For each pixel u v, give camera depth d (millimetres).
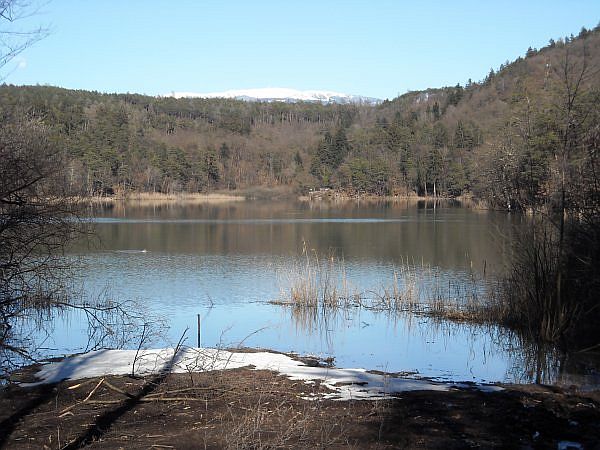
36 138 14031
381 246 32469
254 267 25297
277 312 16438
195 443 6035
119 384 8078
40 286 15414
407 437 6262
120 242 35000
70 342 12539
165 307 17094
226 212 66938
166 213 64250
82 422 6672
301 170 123688
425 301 17703
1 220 12750
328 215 60812
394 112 162625
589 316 12797
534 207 14391
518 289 14609
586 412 7199
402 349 12234
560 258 12734
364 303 17578
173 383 8125
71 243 18609
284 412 6980
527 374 10164
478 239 35219
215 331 14047
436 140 106938
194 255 29219
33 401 7410
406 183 103500
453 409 7250
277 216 59531
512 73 126938
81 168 59594
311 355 11516
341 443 6062
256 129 160250
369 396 7758
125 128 118000
